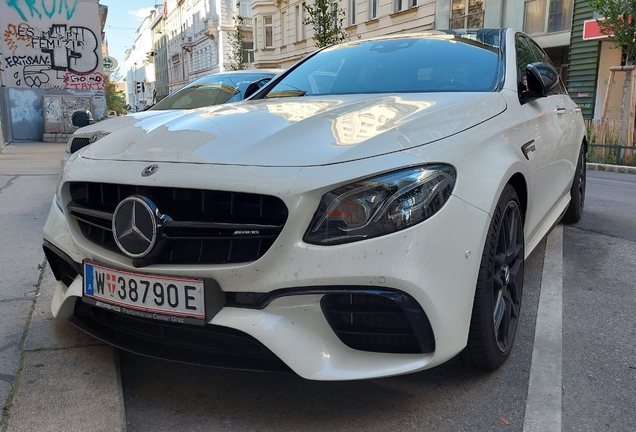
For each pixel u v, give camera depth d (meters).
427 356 1.78
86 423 1.88
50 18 17.05
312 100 2.67
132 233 1.87
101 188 2.08
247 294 1.81
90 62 17.56
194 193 1.89
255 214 1.80
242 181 1.77
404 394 2.08
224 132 2.11
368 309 1.79
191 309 1.82
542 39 15.45
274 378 2.22
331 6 19.95
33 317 2.73
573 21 14.59
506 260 2.22
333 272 1.71
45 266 3.51
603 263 3.63
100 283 2.03
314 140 1.94
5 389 2.07
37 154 11.77
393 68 3.04
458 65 2.94
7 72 16.73
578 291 3.13
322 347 1.79
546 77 2.82
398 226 1.72
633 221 4.86
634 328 2.63
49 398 2.02
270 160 1.83
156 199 1.88
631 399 2.03
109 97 45.22
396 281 1.69
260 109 2.48
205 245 1.86
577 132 4.01
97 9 17.47
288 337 1.76
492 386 2.12
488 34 3.29
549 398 2.03
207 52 53.41
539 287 3.19
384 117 2.15
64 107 16.91
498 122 2.35
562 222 4.69
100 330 2.20
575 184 4.36
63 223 2.27
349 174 1.75
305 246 1.73
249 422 1.92
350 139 1.92
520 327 2.65
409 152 1.85
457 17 17.55
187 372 2.28
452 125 2.11
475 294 1.93
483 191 1.94
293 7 27.88
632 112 10.87
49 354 2.35
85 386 2.10
